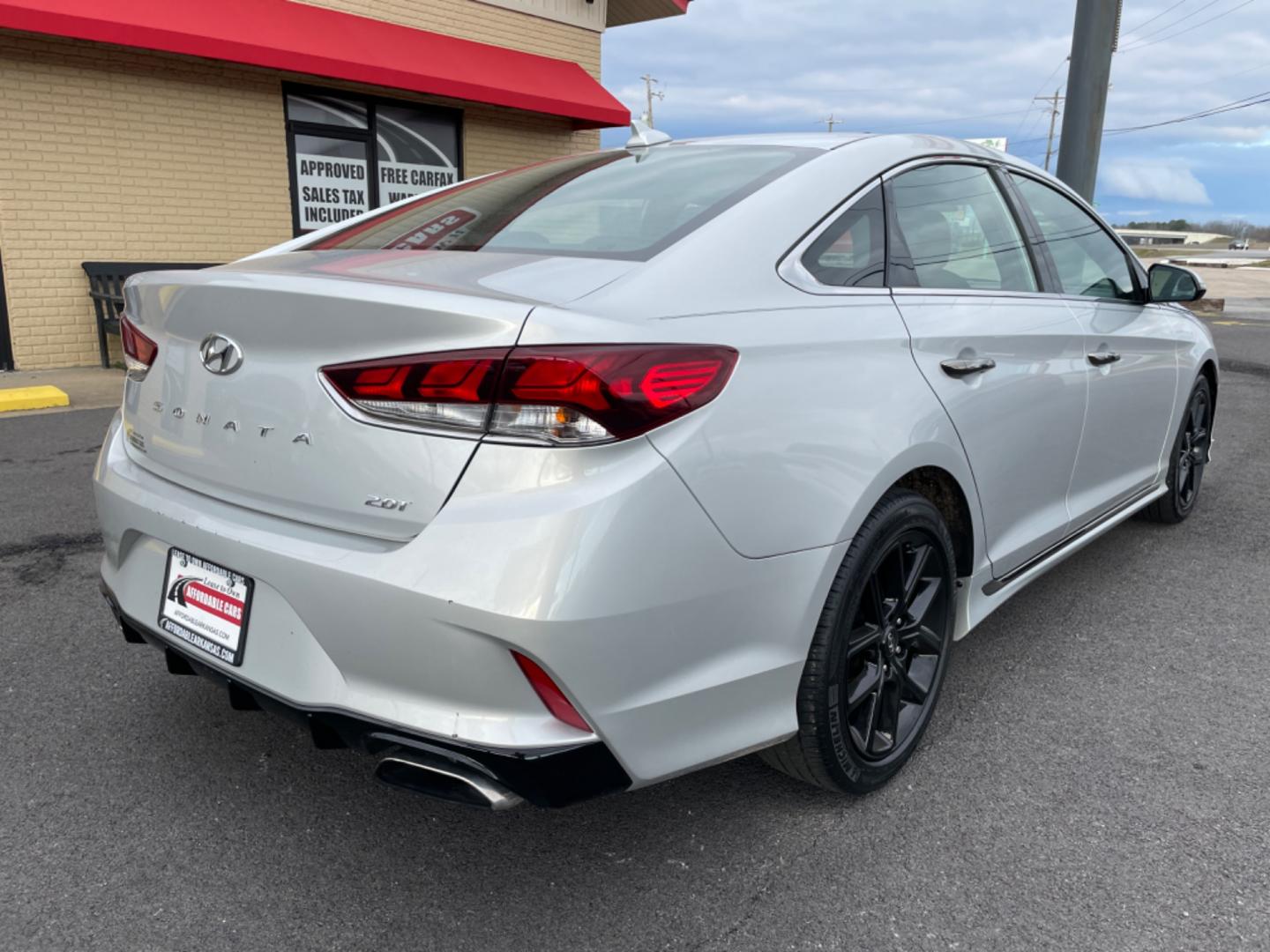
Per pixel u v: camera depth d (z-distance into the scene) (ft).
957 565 8.30
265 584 5.81
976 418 7.82
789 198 6.96
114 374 27.22
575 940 5.95
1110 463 11.04
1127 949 5.90
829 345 6.48
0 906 6.10
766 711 6.20
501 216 7.50
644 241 6.46
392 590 5.16
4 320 26.94
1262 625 11.02
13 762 7.73
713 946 5.91
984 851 6.86
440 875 6.53
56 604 10.85
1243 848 6.92
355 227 8.39
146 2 25.90
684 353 5.44
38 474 16.14
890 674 7.42
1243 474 18.20
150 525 6.51
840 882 6.51
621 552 5.11
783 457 5.93
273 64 27.55
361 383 5.35
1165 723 8.75
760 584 5.90
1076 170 39.40
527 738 5.16
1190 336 13.17
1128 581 12.40
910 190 8.10
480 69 33.81
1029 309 9.04
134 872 6.48
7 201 26.40
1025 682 9.53
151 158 28.71
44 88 26.48
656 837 6.98
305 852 6.75
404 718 5.30
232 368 6.04
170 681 9.16
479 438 5.12
